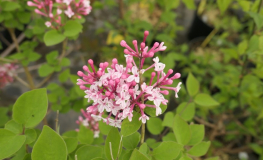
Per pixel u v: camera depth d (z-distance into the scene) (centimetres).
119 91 18
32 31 38
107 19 64
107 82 18
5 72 40
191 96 28
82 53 58
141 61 19
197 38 68
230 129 47
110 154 19
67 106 36
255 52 31
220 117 48
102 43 62
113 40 54
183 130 22
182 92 45
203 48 65
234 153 49
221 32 68
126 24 49
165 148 20
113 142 19
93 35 62
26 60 36
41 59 58
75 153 20
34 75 55
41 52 59
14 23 36
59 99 37
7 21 35
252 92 38
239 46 35
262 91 39
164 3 45
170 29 57
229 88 42
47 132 17
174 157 20
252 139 49
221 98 43
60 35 28
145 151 20
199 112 47
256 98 38
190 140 23
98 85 18
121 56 51
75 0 31
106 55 53
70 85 54
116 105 18
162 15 46
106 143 19
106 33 63
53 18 28
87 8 31
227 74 46
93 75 18
